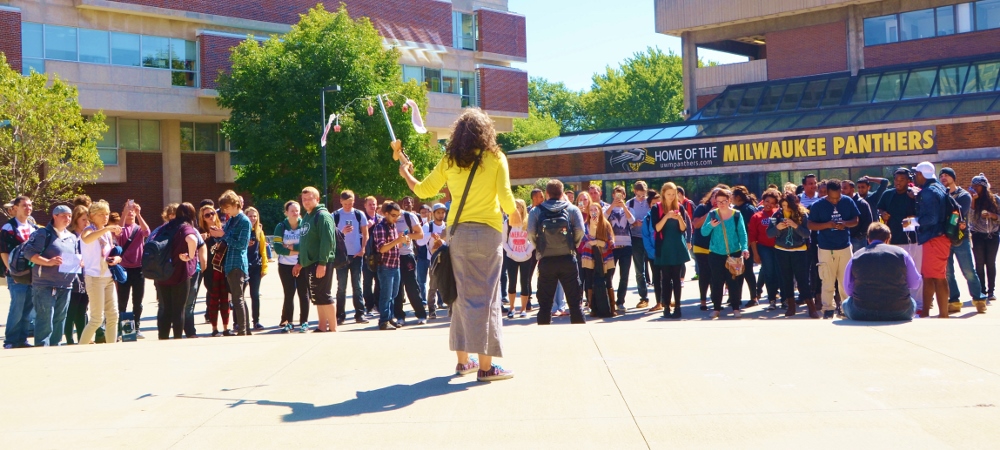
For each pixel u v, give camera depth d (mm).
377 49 42250
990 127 32031
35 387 6355
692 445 4438
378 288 13375
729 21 45344
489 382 6035
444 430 4848
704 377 5992
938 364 6184
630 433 4684
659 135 40969
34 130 30688
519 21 56000
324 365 6910
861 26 42188
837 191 11281
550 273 9930
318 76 40094
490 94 53812
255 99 39719
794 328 8078
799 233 11562
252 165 42469
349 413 5289
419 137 42344
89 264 10180
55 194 33156
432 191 6004
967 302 12797
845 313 9250
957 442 4348
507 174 5820
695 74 47906
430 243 14922
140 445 4727
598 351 7113
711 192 13188
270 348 7848
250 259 12875
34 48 37125
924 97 36688
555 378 6105
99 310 10281
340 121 38438
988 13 38750
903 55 40938
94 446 4727
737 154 37656
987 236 12812
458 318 6027
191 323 11070
